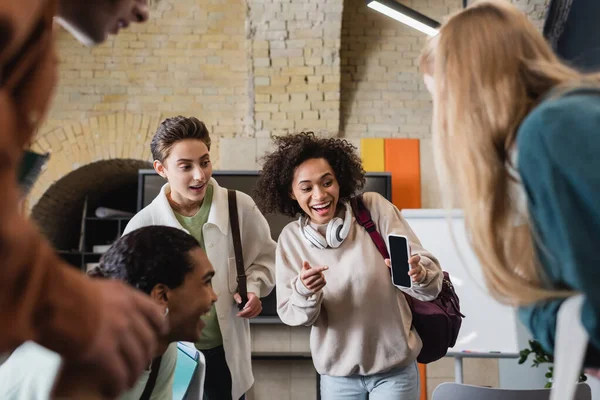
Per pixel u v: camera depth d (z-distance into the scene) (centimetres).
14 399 120
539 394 210
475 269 425
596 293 75
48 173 579
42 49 47
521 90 94
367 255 213
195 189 227
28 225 40
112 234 699
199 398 175
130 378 47
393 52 590
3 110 39
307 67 554
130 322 47
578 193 75
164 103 589
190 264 135
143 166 611
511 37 98
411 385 211
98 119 586
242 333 231
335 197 219
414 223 439
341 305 210
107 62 594
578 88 85
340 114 578
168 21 600
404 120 579
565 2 415
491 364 514
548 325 97
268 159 236
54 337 41
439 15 589
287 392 507
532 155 80
